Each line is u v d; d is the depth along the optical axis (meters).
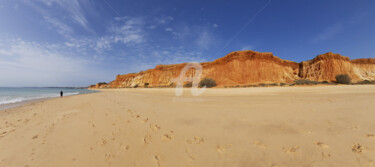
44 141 3.03
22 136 3.44
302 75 51.69
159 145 2.47
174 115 4.29
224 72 46.91
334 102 5.33
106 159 2.18
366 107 4.25
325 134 2.45
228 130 2.87
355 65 56.88
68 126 4.05
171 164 1.95
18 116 6.45
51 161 2.23
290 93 10.42
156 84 61.72
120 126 3.65
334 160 1.76
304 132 2.57
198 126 3.20
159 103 7.12
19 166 2.14
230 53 50.34
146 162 2.04
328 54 49.12
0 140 3.25
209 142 2.43
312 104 5.08
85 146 2.66
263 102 5.98
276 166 1.73
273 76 44.69
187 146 2.36
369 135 2.31
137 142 2.65
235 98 7.92
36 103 11.93
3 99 16.78
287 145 2.17
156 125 3.48
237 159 1.92
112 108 6.58
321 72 47.00
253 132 2.70
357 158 1.77
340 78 37.75
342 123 2.94
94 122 4.25
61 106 9.06
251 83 41.28
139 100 9.07
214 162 1.91
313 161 1.77
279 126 2.93
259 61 46.94
